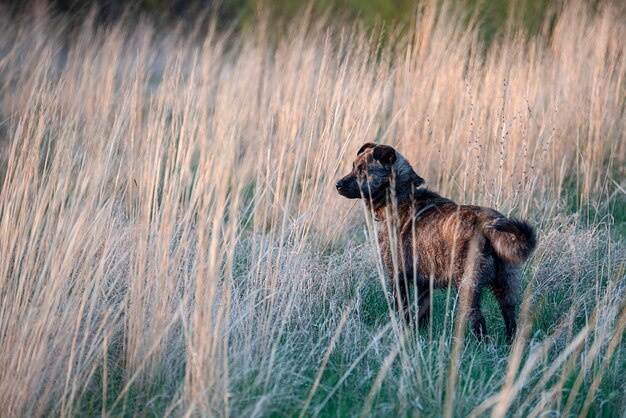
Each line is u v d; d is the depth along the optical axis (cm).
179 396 916
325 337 1067
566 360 986
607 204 1507
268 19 2731
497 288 1084
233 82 1844
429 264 1126
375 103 1597
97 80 1861
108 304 1058
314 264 1266
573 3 2106
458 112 1702
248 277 1149
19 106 1620
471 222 1070
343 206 1481
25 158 1125
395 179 1188
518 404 885
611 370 961
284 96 1767
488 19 2359
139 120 1425
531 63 1762
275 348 926
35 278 1016
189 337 911
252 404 881
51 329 944
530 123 1677
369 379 970
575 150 1767
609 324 1027
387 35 2352
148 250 1043
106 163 1073
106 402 937
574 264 1249
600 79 1797
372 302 1234
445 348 1023
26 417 873
